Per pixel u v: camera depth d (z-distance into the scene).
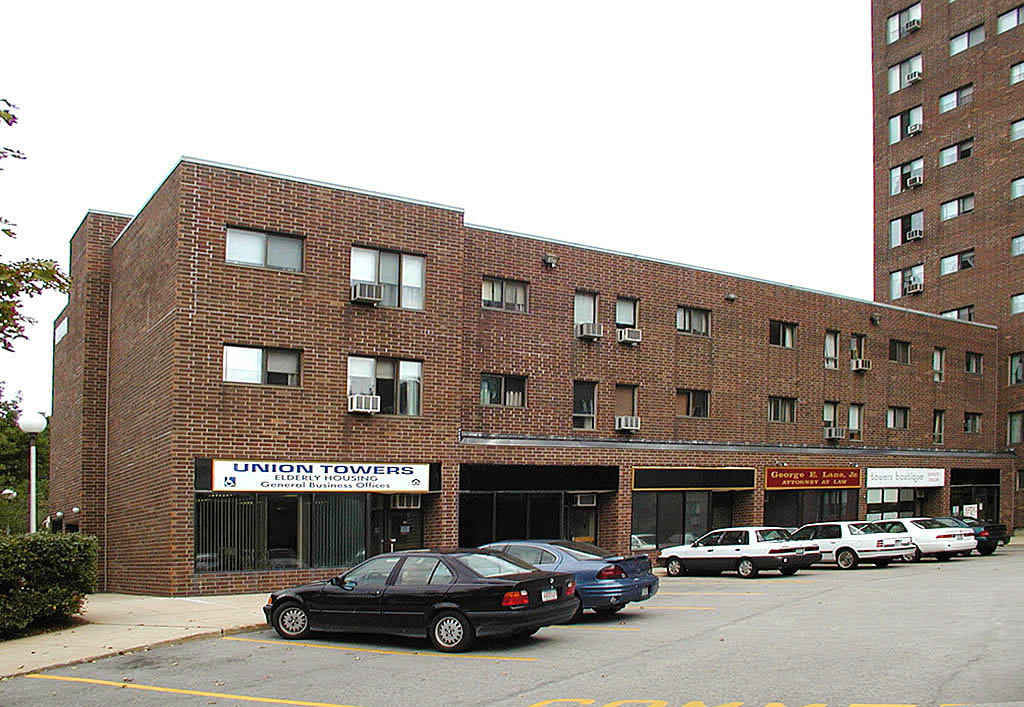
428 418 26.88
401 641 15.58
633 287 33.66
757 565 27.28
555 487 30.16
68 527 31.64
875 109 59.12
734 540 28.02
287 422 24.42
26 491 49.94
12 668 13.98
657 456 33.16
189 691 12.30
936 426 45.69
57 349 36.06
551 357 31.22
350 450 25.39
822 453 38.94
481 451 28.19
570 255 32.03
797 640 14.70
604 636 15.73
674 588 24.31
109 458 28.53
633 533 32.59
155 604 21.00
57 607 17.44
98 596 24.44
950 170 54.28
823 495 39.50
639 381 33.44
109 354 29.34
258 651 15.05
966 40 54.00
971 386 47.59
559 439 30.44
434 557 15.16
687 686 11.48
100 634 16.75
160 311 24.25
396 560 15.45
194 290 23.38
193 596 22.64
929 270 55.00
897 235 57.19
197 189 23.62
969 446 47.03
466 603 14.38
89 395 29.17
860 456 40.56
